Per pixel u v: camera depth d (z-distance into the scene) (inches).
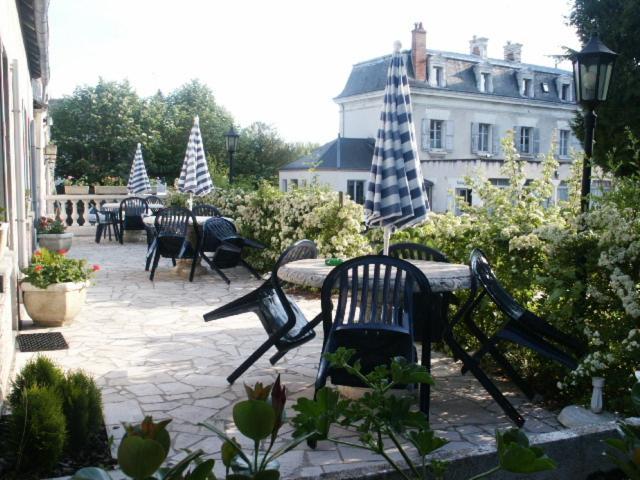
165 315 259.0
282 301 167.3
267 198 380.8
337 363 67.8
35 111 528.4
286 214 348.5
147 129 1374.3
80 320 246.2
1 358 141.3
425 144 1250.6
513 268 177.2
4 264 168.4
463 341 197.8
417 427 64.6
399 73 170.1
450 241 208.4
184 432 137.7
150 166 1360.7
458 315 155.6
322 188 375.2
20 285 229.8
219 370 183.9
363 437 64.2
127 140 1332.4
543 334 148.3
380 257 142.0
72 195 630.5
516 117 1350.9
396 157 167.6
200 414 148.7
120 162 1352.1
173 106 1473.9
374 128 1299.2
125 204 542.0
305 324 183.3
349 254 326.6
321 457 125.1
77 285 233.8
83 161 1326.3
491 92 1317.7
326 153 1241.4
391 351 137.3
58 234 451.2
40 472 108.8
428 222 228.1
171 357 196.7
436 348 209.9
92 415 124.0
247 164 1418.6
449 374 183.9
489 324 188.9
